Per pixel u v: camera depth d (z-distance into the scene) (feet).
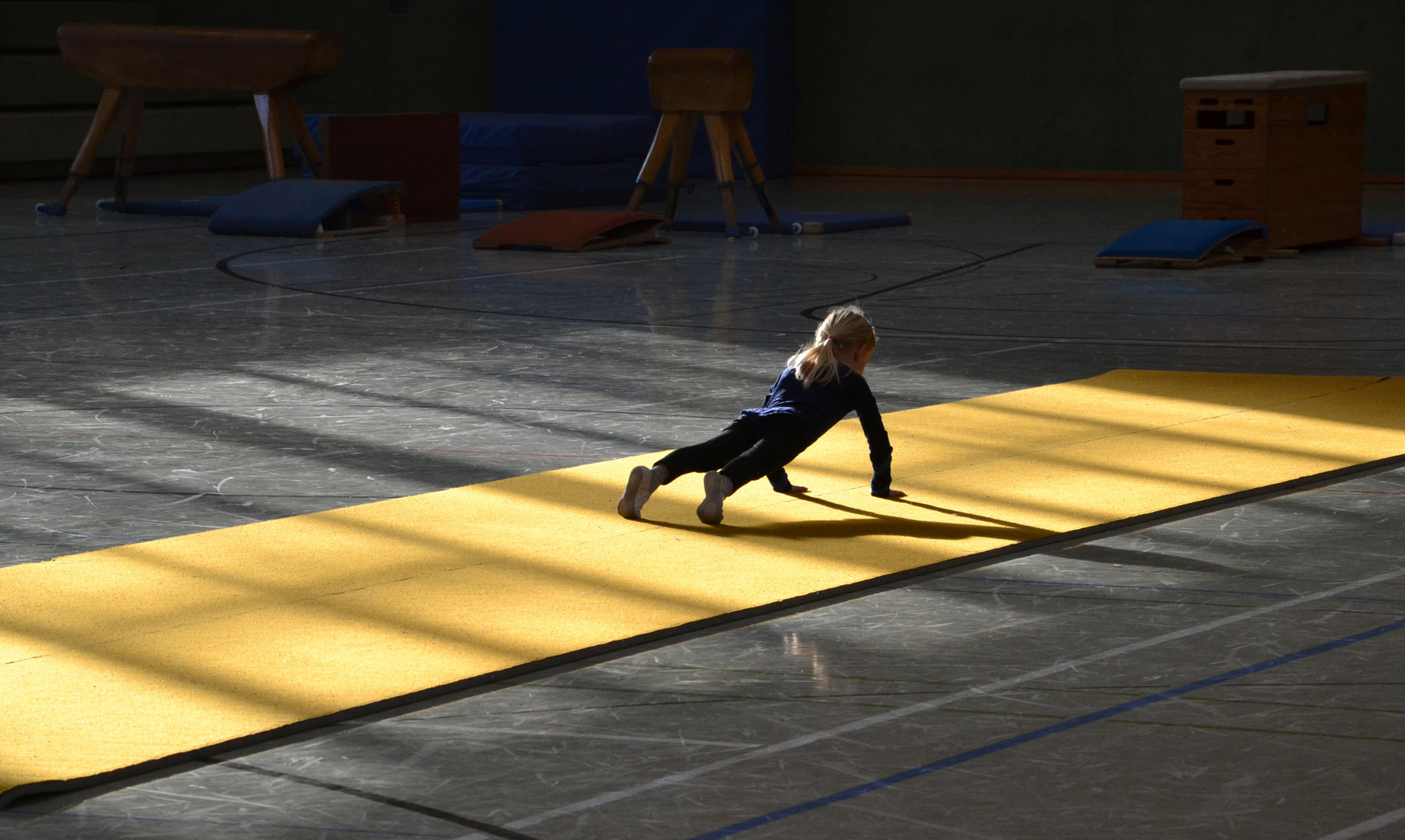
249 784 13.20
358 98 102.32
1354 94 56.49
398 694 14.94
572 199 75.97
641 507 21.27
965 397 30.01
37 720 14.24
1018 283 47.39
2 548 20.13
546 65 97.60
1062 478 23.52
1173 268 50.96
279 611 17.35
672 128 62.18
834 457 24.95
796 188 87.56
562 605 17.60
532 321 39.88
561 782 13.23
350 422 27.94
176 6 104.53
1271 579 18.83
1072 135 89.45
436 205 67.46
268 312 41.45
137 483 23.59
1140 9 86.99
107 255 54.60
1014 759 13.64
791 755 13.76
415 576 18.66
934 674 15.74
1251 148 53.36
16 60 92.73
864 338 22.13
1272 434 26.43
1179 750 13.80
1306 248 56.85
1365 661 15.99
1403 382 30.99
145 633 16.62
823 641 16.74
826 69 94.12
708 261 53.52
